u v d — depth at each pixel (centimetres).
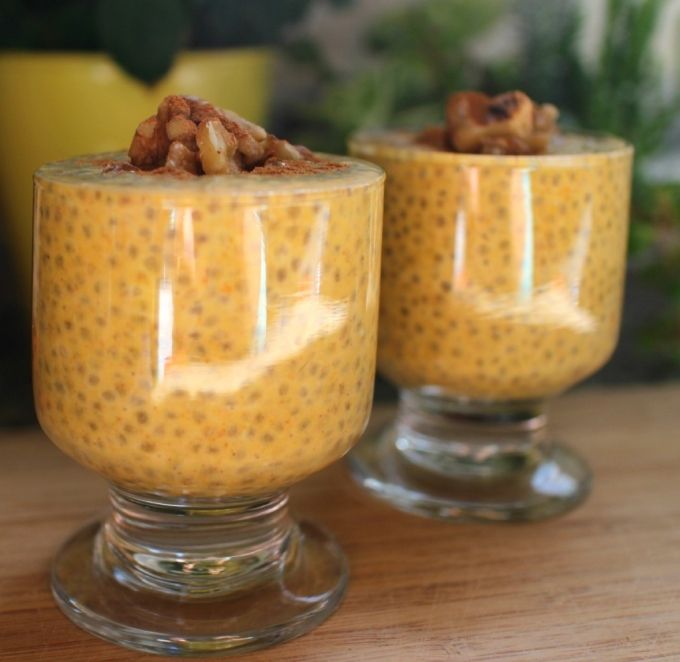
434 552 42
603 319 43
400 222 42
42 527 43
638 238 54
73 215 35
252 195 34
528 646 38
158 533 38
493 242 41
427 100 54
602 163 42
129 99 47
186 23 47
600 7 55
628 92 54
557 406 52
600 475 47
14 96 47
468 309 42
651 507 45
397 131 47
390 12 53
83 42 48
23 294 50
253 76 49
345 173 37
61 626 38
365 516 44
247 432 36
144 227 34
